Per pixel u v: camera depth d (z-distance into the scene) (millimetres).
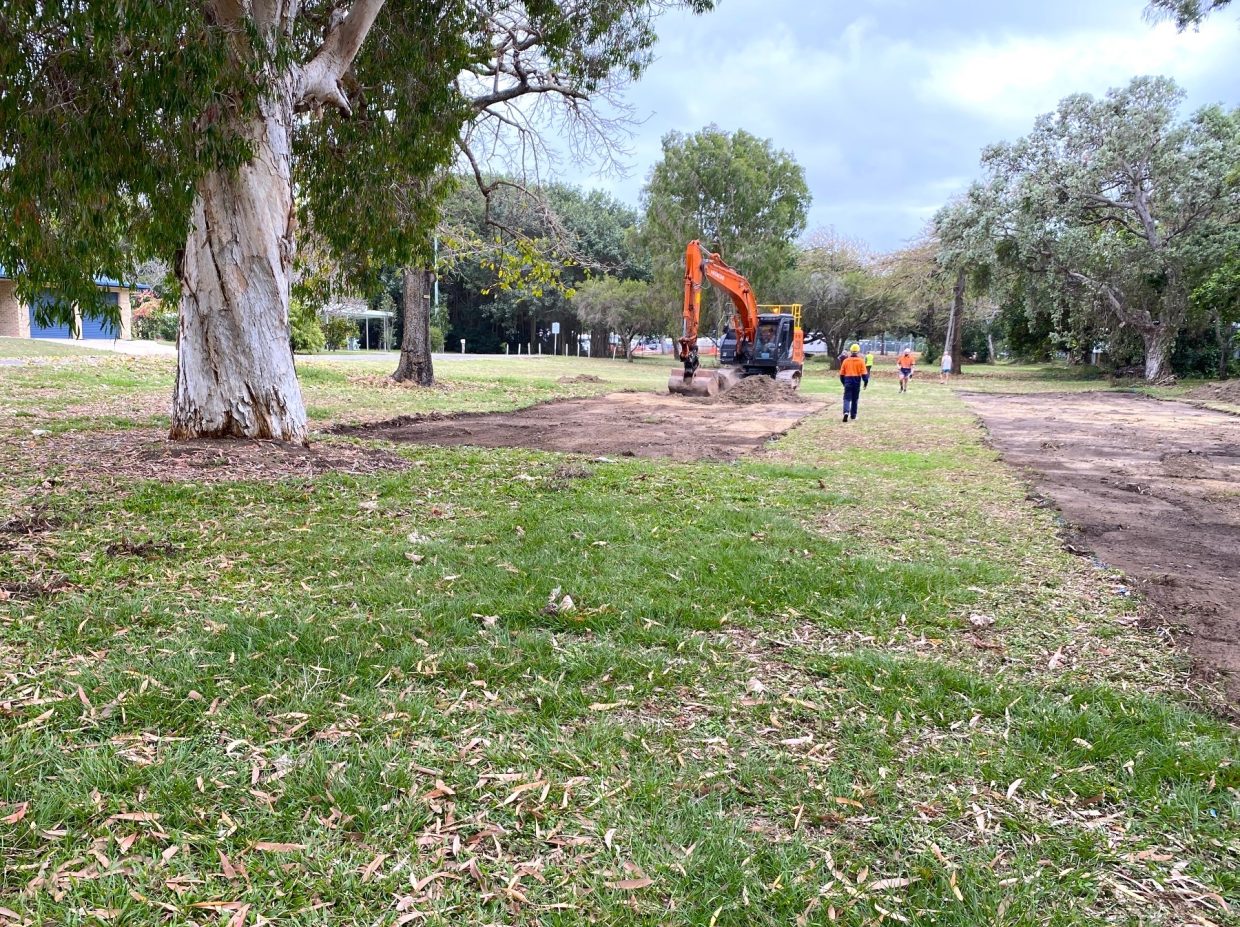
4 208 6941
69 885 2076
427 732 2951
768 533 6039
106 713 2939
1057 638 4211
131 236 8797
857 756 2938
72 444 8609
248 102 7160
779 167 44375
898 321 50656
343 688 3244
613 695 3332
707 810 2559
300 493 6738
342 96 9016
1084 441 14000
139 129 6746
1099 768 2904
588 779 2707
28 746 2695
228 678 3268
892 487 8656
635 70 14031
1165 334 31312
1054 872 2332
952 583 4961
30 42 6465
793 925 2068
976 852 2406
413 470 8266
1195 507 8078
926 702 3363
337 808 2459
